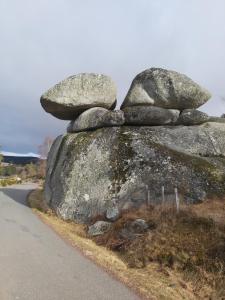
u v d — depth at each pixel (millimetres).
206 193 17609
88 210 18969
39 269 10039
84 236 16266
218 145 21516
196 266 10781
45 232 15359
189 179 18344
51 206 21812
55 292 8398
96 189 19547
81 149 21906
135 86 23266
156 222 13781
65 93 23516
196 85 22734
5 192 33562
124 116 22250
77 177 20734
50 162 26141
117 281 9789
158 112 21969
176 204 14602
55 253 11969
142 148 20328
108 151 20828
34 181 64688
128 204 17984
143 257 12094
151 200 17703
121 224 15250
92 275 10023
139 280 10203
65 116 25906
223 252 10812
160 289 9609
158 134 21344
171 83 22453
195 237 11961
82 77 23891
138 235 13523
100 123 22516
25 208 22828
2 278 8984
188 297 9508
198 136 21578
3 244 12469
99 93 23719
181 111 23250
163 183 18312
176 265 11141
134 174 19219
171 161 19344
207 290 9820
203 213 13625
